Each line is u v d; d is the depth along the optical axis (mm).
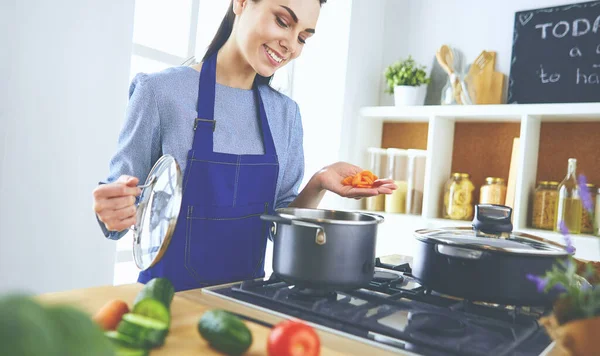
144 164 1138
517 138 2270
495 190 2295
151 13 2162
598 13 2191
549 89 2289
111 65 1708
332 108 2594
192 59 1340
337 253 795
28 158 1515
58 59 1562
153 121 1123
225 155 1159
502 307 849
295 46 1116
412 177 2506
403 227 2477
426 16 2674
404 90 2516
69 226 1634
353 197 1137
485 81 2412
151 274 1106
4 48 1439
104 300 744
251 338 588
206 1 2400
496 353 624
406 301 877
